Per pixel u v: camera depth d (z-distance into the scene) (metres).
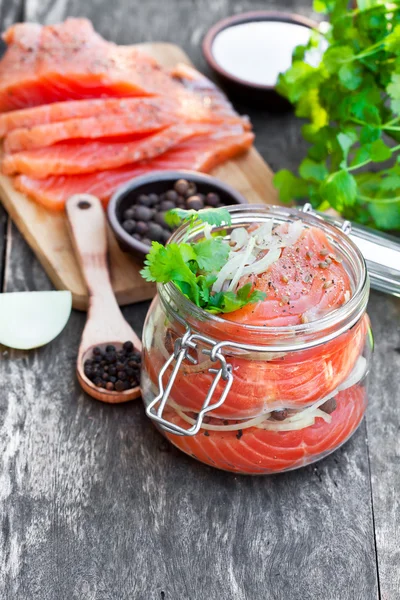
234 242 0.55
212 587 0.52
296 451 0.54
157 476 0.56
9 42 0.80
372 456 0.58
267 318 0.51
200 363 0.51
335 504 0.55
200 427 0.52
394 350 0.63
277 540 0.54
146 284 0.65
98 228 0.67
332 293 0.52
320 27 0.82
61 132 0.72
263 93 0.78
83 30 0.80
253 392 0.51
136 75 0.77
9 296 0.64
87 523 0.54
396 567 0.53
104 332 0.62
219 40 0.83
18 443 0.57
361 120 0.66
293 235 0.54
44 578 0.52
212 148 0.74
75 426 0.58
